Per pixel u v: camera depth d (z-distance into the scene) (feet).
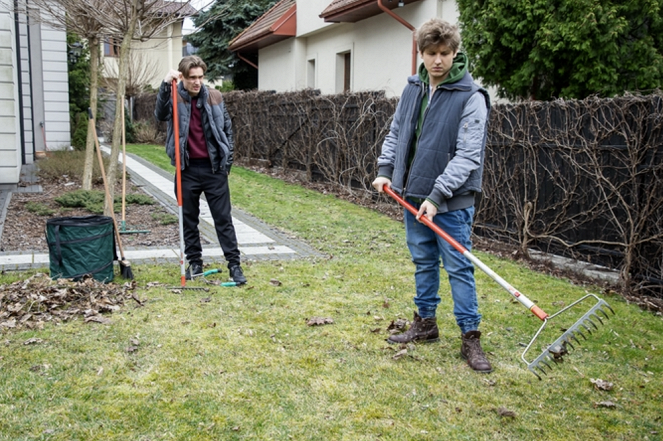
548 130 20.18
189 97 15.92
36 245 19.92
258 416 9.31
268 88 61.87
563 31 21.31
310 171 36.60
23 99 42.04
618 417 9.73
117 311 13.78
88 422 8.95
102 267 15.66
